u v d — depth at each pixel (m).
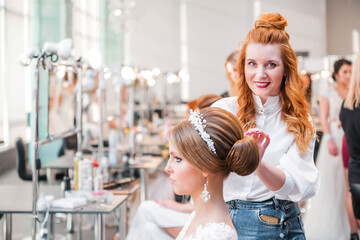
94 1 12.33
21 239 4.27
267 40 1.87
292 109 1.97
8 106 6.87
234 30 15.17
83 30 11.05
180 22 15.30
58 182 5.38
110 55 13.80
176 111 13.20
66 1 8.95
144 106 8.70
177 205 3.06
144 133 7.58
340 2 15.63
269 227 1.94
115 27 9.27
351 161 3.69
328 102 4.43
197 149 1.34
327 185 4.32
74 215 5.29
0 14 6.69
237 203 1.98
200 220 1.41
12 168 6.70
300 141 1.91
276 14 1.92
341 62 4.38
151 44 15.34
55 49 2.92
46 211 2.84
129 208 5.38
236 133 1.40
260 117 1.99
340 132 4.35
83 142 5.70
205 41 15.27
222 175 1.40
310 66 7.72
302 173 1.89
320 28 14.82
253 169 1.38
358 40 15.62
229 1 15.15
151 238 2.93
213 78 15.27
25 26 7.20
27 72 7.09
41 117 3.30
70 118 3.91
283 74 1.94
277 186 1.82
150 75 6.74
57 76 3.63
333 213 4.28
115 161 4.84
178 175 1.39
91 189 3.33
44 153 4.68
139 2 15.30
